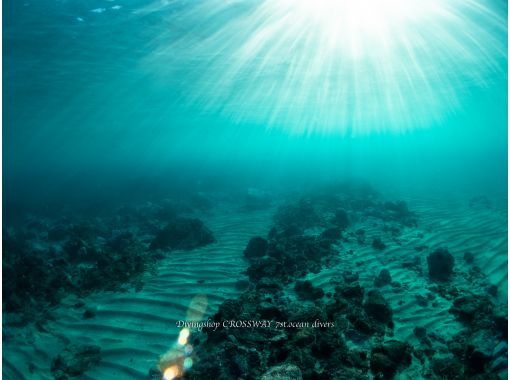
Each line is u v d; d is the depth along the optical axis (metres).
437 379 5.06
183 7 12.69
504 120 77.62
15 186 45.69
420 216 14.57
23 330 7.39
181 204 18.66
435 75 23.41
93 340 6.87
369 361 5.33
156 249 11.58
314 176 32.59
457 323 6.46
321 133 89.56
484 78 26.28
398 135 126.38
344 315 6.42
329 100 31.91
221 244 12.09
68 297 8.70
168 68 19.70
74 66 18.69
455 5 12.37
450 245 10.89
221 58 18.19
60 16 12.84
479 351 5.18
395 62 19.33
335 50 17.05
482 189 22.64
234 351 5.44
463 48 17.22
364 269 9.11
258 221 15.40
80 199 25.14
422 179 29.25
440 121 72.31
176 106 32.75
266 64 19.33
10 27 13.05
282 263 9.18
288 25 14.17
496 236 11.43
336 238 11.53
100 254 10.88
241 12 13.06
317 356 5.35
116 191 26.53
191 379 5.22
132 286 8.99
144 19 13.52
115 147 100.19
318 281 8.43
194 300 8.00
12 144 60.00
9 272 9.09
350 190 19.36
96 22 13.62
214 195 22.69
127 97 27.31
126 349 6.43
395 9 12.87
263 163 62.09
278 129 68.94
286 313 6.36
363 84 25.03
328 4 12.54
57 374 5.96
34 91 22.77
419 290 7.89
